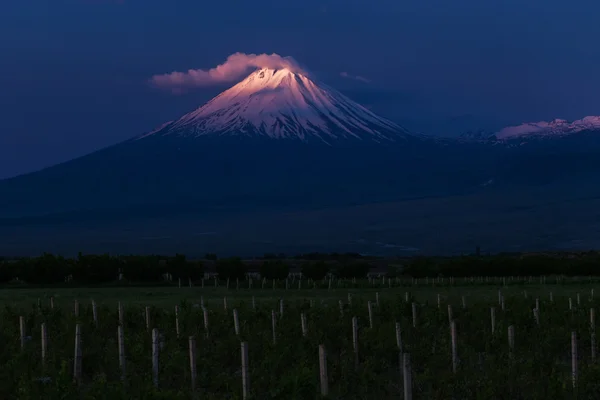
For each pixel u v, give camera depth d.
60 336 41.25
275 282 103.56
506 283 100.88
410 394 26.75
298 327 42.22
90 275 104.62
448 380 29.39
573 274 116.31
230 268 109.38
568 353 38.44
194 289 95.06
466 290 88.88
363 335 40.16
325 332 39.78
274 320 42.69
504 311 48.41
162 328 45.50
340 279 109.88
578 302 58.22
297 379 27.34
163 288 97.56
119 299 77.00
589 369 28.69
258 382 29.78
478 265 118.62
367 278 115.62
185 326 45.09
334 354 38.00
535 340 38.34
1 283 103.06
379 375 32.09
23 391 28.33
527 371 30.75
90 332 44.03
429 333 41.62
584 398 27.72
